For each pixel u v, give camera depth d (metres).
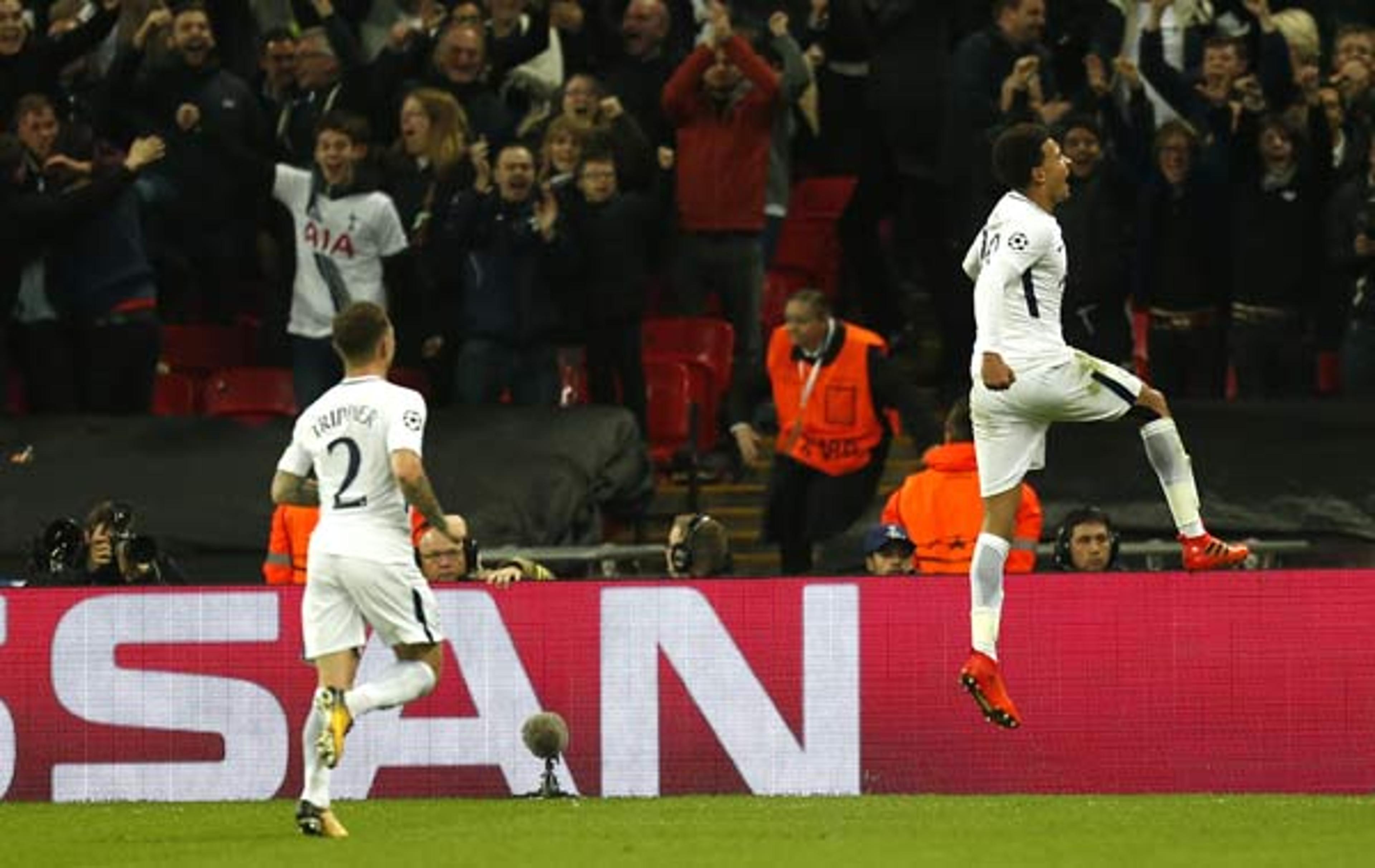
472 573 39.50
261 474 48.41
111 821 34.56
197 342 53.59
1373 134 48.28
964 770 37.03
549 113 52.31
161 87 52.41
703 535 39.38
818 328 44.44
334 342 33.91
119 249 50.12
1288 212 48.59
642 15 53.44
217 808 36.44
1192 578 36.78
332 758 30.33
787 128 53.38
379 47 56.38
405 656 31.48
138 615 38.19
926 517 40.16
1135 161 50.00
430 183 50.12
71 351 50.47
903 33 52.91
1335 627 36.56
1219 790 36.72
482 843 30.23
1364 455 47.00
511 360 49.72
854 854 28.78
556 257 49.16
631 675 37.53
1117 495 47.09
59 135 50.69
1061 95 54.91
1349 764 36.47
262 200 52.12
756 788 37.34
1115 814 33.41
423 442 48.25
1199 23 53.62
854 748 37.19
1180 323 49.31
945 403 50.53
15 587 38.72
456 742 37.69
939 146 52.06
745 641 37.41
